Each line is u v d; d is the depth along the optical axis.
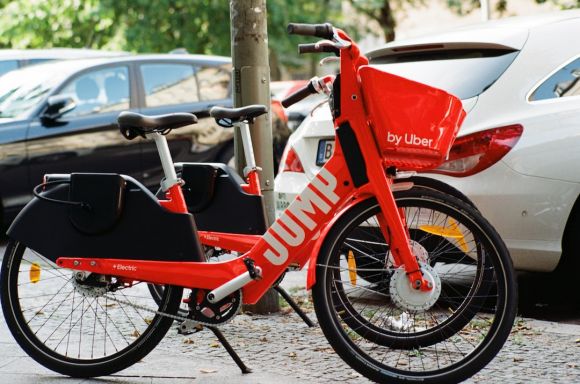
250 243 5.43
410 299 4.43
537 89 6.11
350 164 4.43
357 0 24.44
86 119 10.34
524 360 5.02
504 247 4.36
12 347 5.32
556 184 5.90
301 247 4.54
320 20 24.45
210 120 10.98
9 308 4.80
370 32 25.78
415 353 4.66
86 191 4.66
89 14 22.94
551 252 5.98
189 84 11.05
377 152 4.39
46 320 4.91
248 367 4.91
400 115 4.28
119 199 4.63
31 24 23.88
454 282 4.64
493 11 18.88
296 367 4.93
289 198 6.71
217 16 23.00
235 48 6.10
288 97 4.64
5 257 4.80
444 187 4.92
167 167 4.66
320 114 6.69
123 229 4.64
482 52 6.33
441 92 4.30
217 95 11.16
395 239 4.40
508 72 6.14
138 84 10.77
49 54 13.06
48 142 10.09
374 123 4.32
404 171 4.46
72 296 5.00
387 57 6.75
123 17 23.28
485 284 4.49
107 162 10.38
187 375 4.77
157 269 4.61
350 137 4.41
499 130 5.95
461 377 4.36
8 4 25.06
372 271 4.51
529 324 5.81
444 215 4.43
